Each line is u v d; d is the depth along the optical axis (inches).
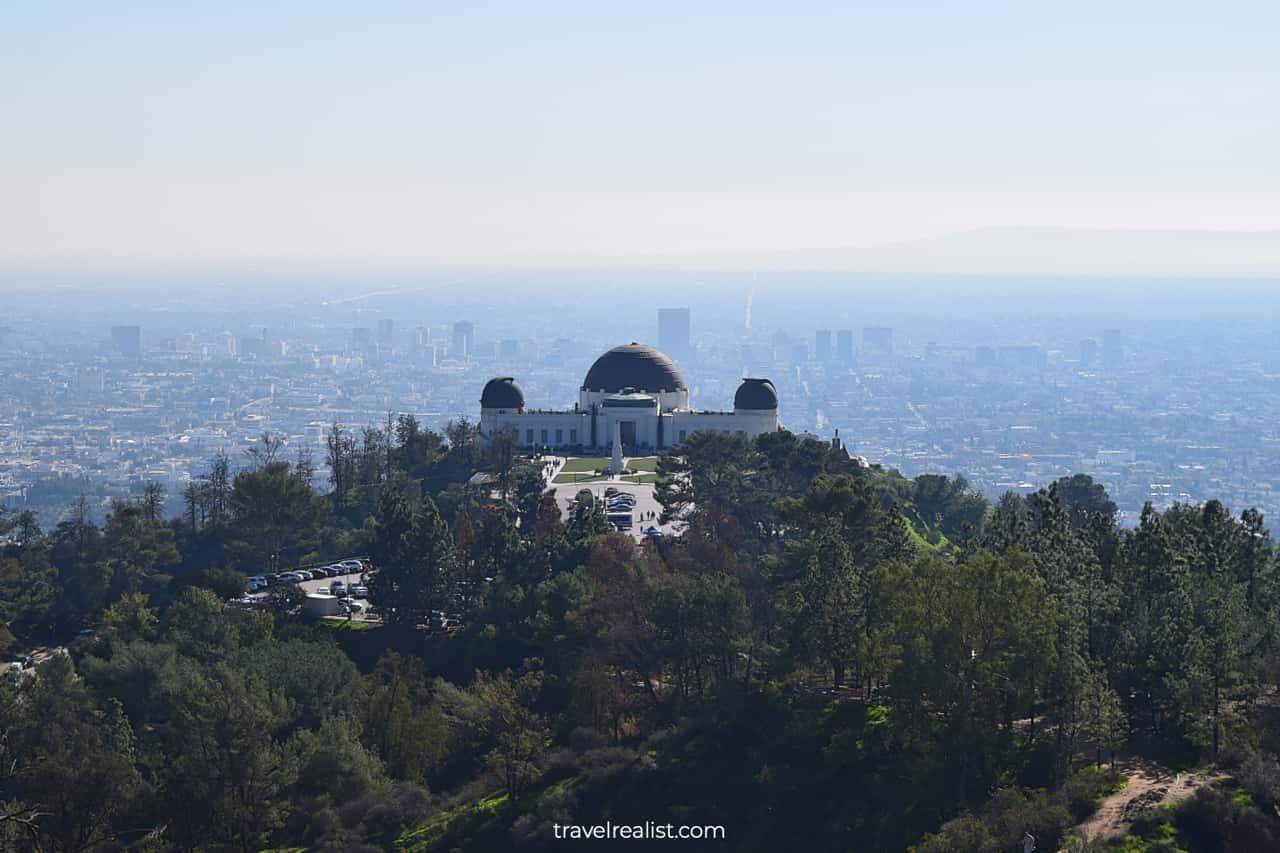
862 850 6210.6
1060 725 6446.9
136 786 7007.9
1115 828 5629.9
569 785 7244.1
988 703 6353.3
